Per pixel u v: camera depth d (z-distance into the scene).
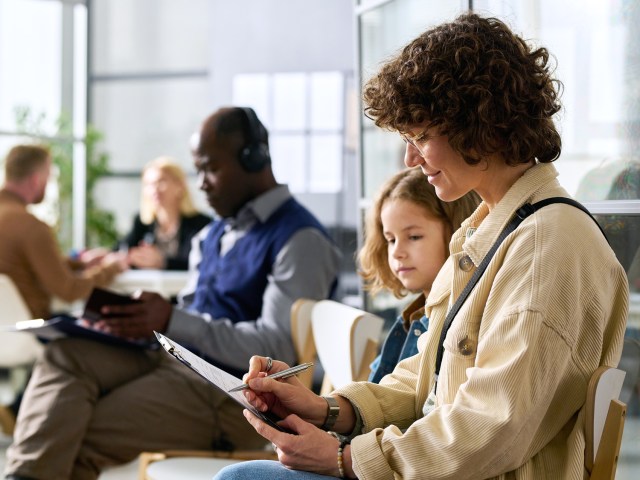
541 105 1.36
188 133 7.52
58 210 6.61
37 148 4.38
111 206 7.50
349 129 7.16
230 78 7.47
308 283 2.76
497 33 1.37
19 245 4.25
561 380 1.29
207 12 7.49
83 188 6.95
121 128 7.53
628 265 1.89
